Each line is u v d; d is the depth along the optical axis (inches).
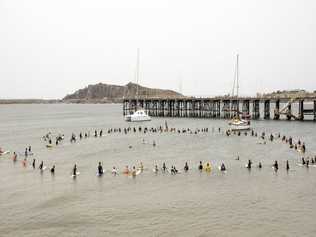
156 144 2918.3
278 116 4943.4
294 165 2034.9
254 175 1818.4
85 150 2647.6
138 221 1218.0
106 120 6053.2
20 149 2738.7
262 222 1199.6
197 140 3122.5
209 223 1195.3
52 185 1659.7
